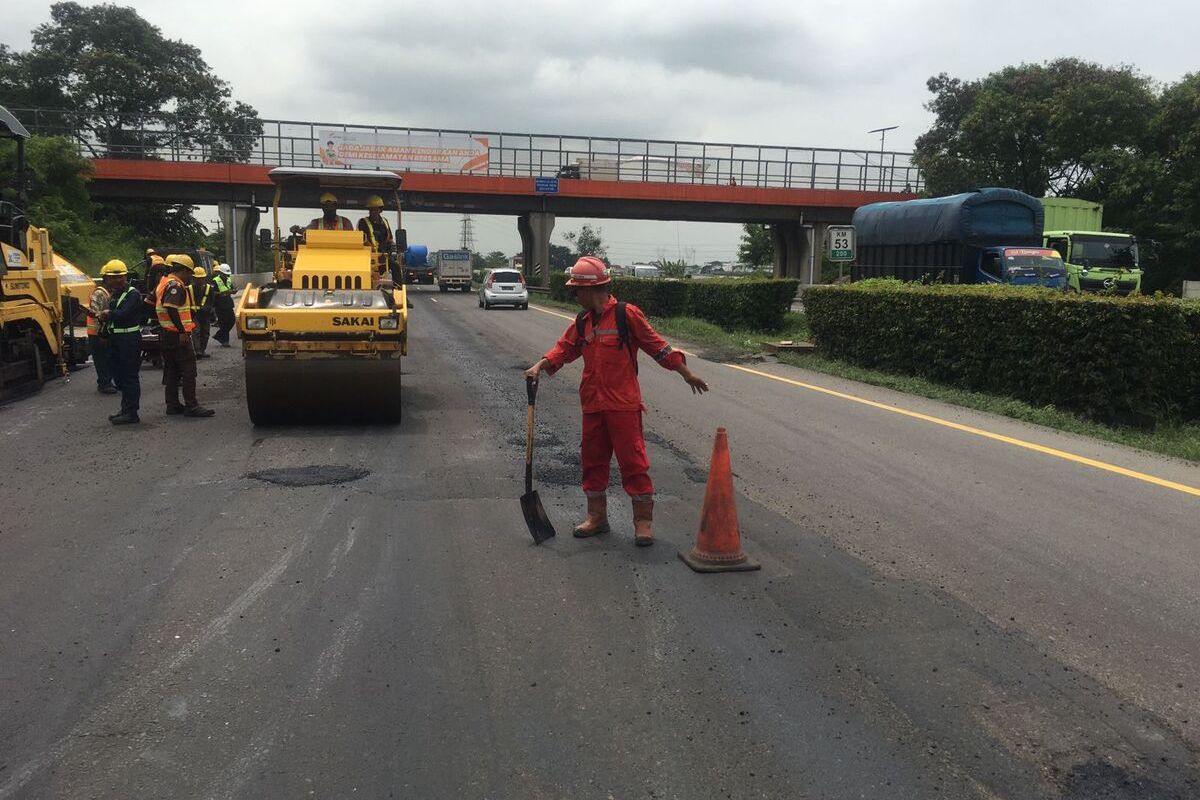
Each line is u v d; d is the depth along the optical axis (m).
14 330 11.98
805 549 5.74
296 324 9.19
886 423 10.07
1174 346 10.07
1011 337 11.48
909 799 3.15
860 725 3.63
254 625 4.53
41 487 7.11
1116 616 4.71
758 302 22.02
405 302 9.98
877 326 14.49
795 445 8.89
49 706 3.73
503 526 6.18
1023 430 9.73
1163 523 6.32
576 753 3.42
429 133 44.97
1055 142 39.16
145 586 5.02
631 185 46.66
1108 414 10.16
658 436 9.29
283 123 43.59
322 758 3.37
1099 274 24.28
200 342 16.38
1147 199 34.47
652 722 3.64
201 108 57.53
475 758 3.38
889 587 5.09
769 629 4.53
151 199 44.31
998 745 3.49
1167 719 3.69
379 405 9.55
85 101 53.72
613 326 5.68
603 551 5.69
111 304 9.70
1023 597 4.96
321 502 6.71
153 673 4.02
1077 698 3.86
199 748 3.43
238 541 5.80
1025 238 22.30
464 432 9.53
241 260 44.69
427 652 4.25
